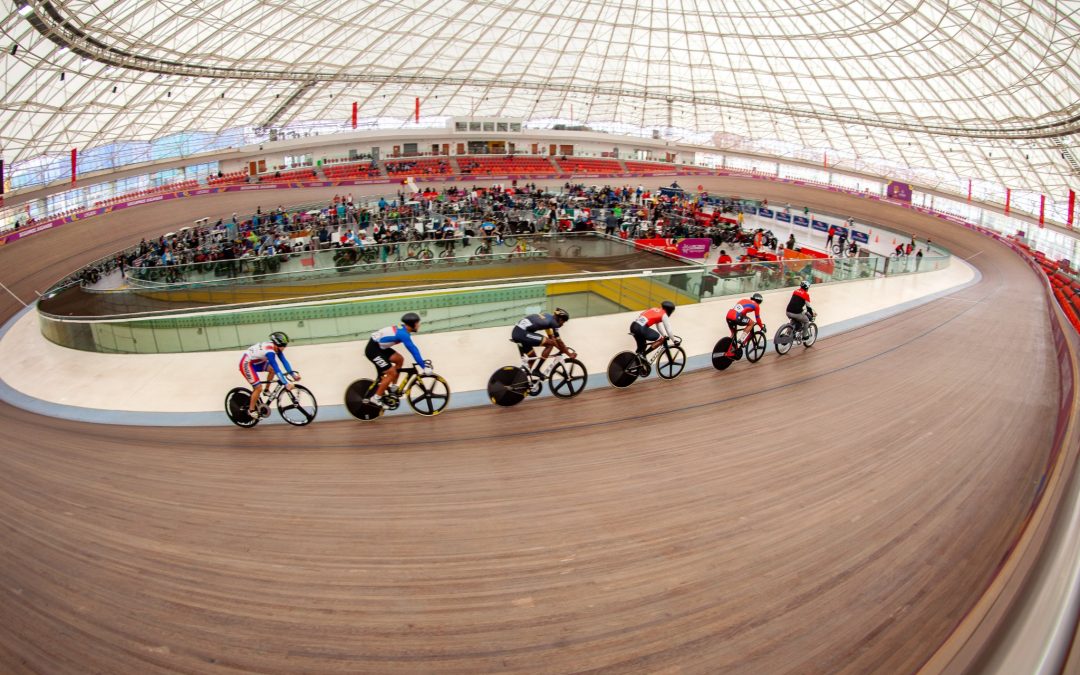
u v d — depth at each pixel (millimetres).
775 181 45438
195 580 3586
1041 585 1169
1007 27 26797
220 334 8898
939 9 28281
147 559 3816
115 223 25188
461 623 3201
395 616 3256
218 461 5434
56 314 12469
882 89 39688
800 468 5195
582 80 49719
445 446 5641
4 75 22781
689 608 3330
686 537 4066
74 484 4984
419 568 3703
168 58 28688
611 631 3141
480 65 44719
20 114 26250
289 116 45469
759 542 4020
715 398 6949
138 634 3109
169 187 39562
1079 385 5992
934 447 5703
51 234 21719
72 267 20188
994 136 36594
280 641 3061
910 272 17641
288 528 4195
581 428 6055
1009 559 2816
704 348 8852
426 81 44594
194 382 7836
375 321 9148
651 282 10922
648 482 4895
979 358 9008
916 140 45094
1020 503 4617
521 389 6598
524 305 9820
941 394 7285
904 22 31203
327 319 8961
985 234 29562
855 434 5996
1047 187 40844
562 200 29859
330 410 6648
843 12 32750
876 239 31906
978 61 31297
